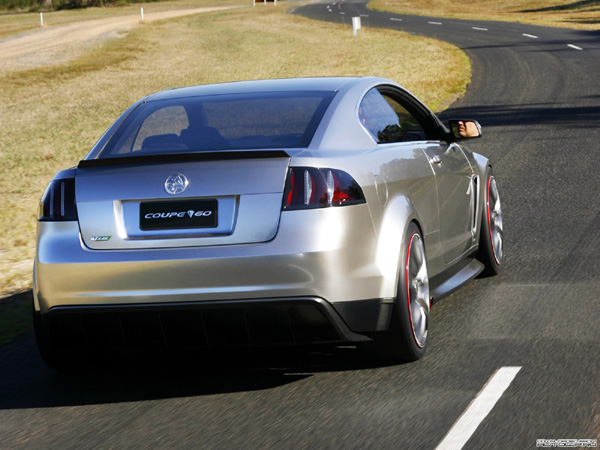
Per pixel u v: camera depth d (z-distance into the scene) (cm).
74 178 893
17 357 1076
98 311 862
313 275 824
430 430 740
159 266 839
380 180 908
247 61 7769
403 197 948
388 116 1052
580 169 2327
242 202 838
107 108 5100
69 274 866
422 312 964
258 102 990
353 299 851
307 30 10981
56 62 8312
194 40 10431
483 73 5606
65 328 895
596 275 1272
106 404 873
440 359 945
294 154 855
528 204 1894
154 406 856
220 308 833
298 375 927
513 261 1401
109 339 888
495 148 2838
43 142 3912
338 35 9938
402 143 1036
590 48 6694
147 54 8956
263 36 10438
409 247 935
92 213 872
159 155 862
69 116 4834
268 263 823
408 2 16962
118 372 989
